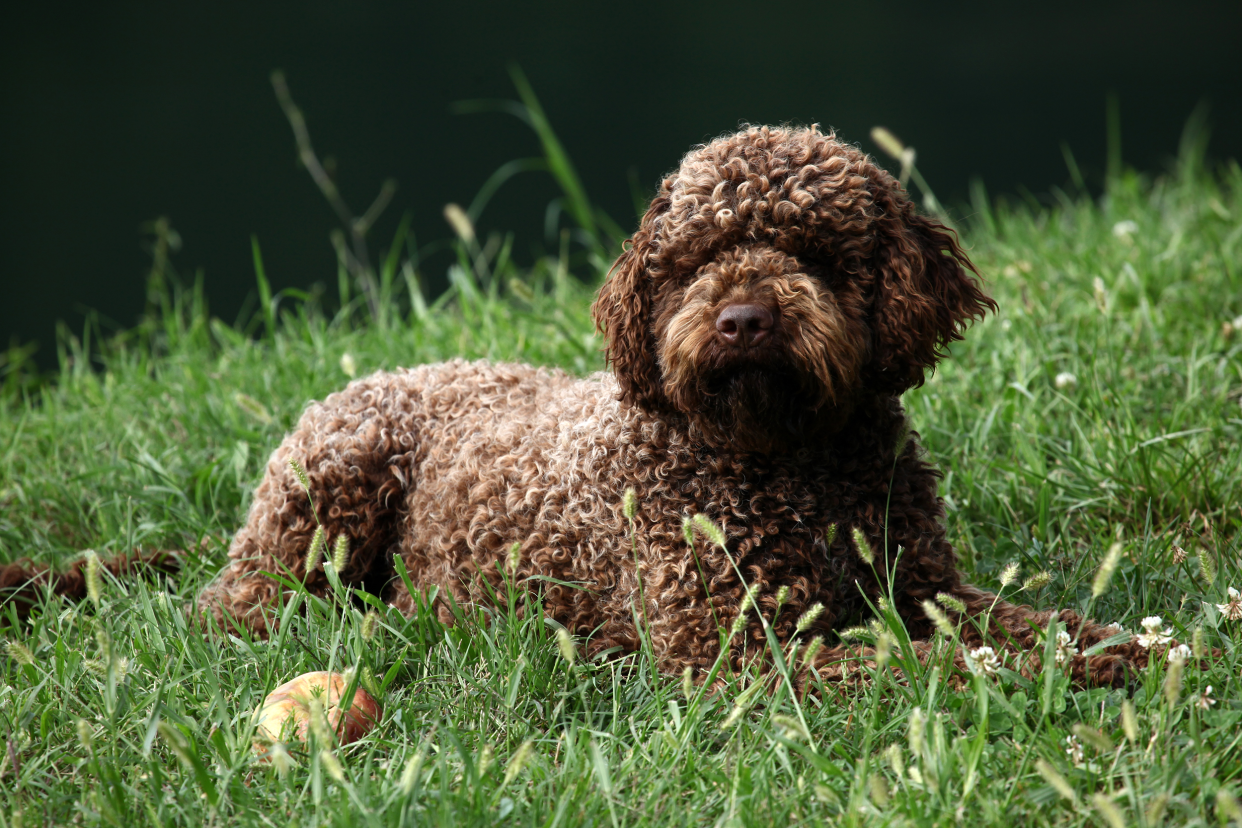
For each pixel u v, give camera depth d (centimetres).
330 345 912
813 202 495
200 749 453
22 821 388
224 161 2755
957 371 800
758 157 508
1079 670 469
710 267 502
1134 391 746
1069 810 394
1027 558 600
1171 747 416
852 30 4050
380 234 2289
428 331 937
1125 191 1198
